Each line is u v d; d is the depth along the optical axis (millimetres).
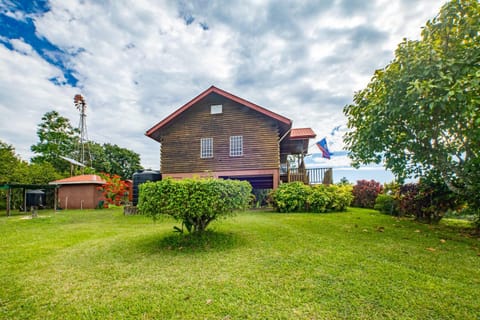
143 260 3527
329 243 4164
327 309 2049
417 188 6723
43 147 22891
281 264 3158
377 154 5781
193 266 3201
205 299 2277
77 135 25781
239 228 5691
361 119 5746
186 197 4043
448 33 4742
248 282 2629
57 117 23703
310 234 4922
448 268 2922
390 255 3441
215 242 4344
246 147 11828
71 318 2027
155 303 2227
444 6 4621
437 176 5953
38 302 2307
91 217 10117
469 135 4531
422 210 6445
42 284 2723
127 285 2648
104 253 3971
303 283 2559
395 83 4703
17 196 15898
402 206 7090
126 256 3764
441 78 4105
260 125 11820
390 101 4801
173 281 2725
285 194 9367
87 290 2549
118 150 35094
